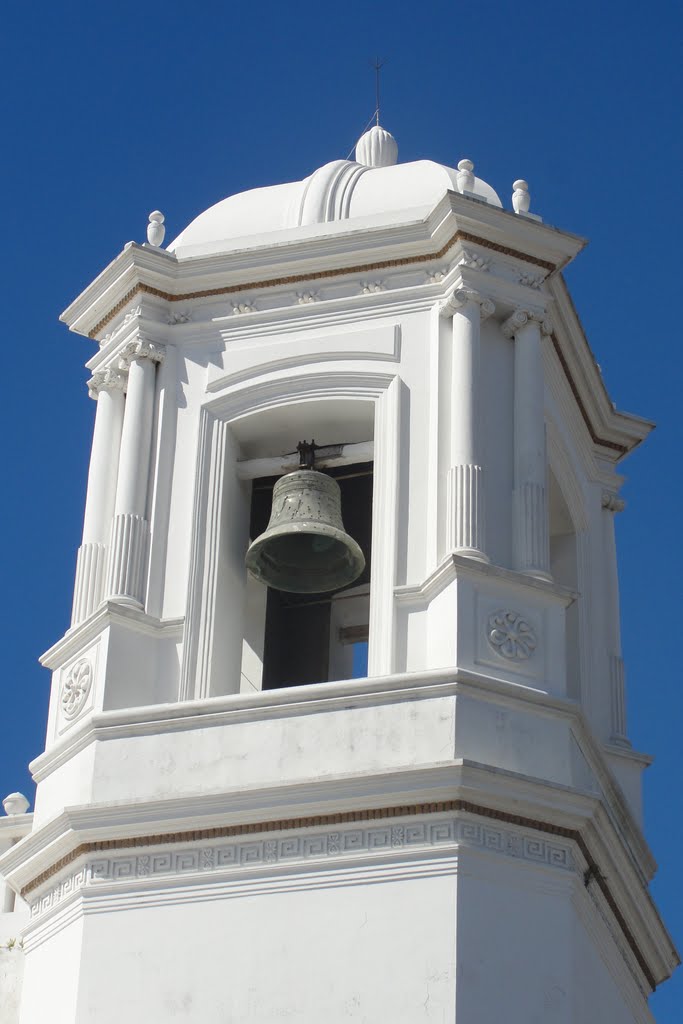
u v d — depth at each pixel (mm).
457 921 26594
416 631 29469
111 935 27594
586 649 33219
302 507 31406
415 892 26875
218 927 27297
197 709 28812
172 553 31062
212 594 30672
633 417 35406
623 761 32562
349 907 26969
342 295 32312
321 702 28406
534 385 31391
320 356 31828
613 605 34219
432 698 28078
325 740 28141
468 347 31172
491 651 28844
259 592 34281
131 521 31125
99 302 33312
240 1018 26594
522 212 32688
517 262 32062
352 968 26594
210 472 31547
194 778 28375
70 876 28578
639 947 30641
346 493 33750
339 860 27266
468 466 30266
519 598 29391
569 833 27844
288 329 32250
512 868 27297
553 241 32156
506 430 31141
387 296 32094
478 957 26500
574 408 34438
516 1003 26453
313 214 33125
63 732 30078
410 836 27234
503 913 26938
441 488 30391
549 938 27094
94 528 31578
